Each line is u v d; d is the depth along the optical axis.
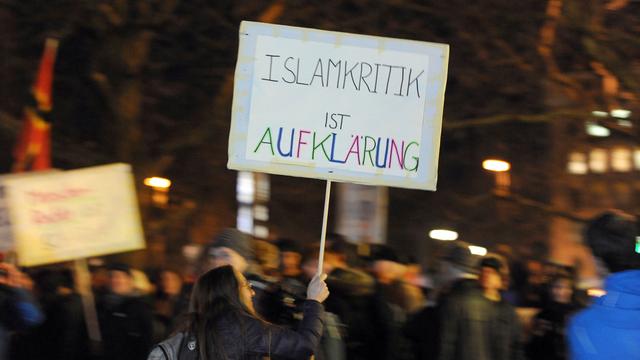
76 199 10.91
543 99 25.77
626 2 22.00
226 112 23.05
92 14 21.98
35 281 13.94
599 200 34.44
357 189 16.62
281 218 33.91
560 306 13.19
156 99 26.28
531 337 13.46
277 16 22.92
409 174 8.04
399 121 8.05
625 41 21.30
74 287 12.84
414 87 8.05
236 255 8.40
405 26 24.28
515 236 35.03
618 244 4.93
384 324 10.98
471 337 9.95
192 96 27.02
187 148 27.14
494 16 23.69
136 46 22.09
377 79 8.04
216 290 6.59
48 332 11.86
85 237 10.90
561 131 32.62
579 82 24.83
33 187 10.85
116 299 11.70
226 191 28.42
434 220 37.25
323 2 23.30
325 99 8.02
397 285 12.16
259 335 6.50
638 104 21.70
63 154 22.67
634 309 4.76
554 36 24.02
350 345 10.84
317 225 34.22
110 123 22.78
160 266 21.38
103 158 22.67
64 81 25.36
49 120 15.00
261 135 7.97
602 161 34.38
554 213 24.64
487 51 24.70
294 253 11.71
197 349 6.46
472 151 34.94
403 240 37.56
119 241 10.97
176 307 9.39
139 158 22.30
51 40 15.31
